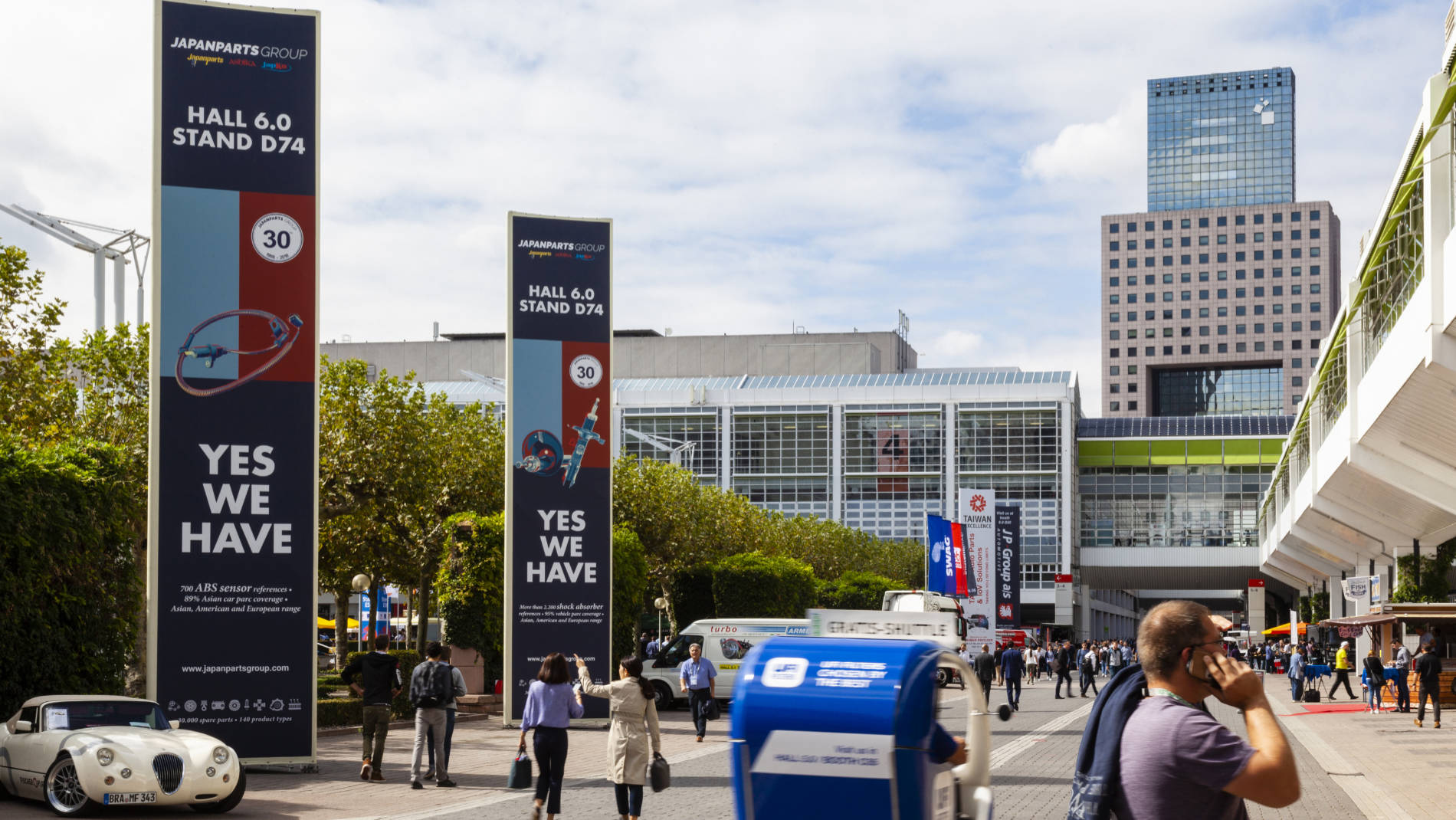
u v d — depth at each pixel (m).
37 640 17.66
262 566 18.39
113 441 27.48
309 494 18.67
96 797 13.76
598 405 25.75
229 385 18.45
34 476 17.72
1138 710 4.14
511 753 22.48
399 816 14.36
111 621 19.12
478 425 43.66
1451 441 29.33
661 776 12.66
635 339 147.00
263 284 18.72
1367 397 31.86
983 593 56.75
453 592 33.19
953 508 110.38
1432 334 21.58
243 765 18.17
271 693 18.33
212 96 18.72
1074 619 110.88
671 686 34.69
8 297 23.52
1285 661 74.38
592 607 25.55
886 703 5.94
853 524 111.88
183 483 18.17
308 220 18.95
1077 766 4.30
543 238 25.62
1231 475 108.69
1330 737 27.25
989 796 6.75
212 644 18.14
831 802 5.97
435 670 17.28
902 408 112.19
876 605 69.81
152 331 18.19
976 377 114.31
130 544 19.62
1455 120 21.09
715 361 144.50
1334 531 57.16
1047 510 109.00
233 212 18.67
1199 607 4.21
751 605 48.47
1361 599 46.50
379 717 17.91
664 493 49.97
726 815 14.52
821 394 113.56
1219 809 3.98
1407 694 36.28
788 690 6.14
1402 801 16.22
